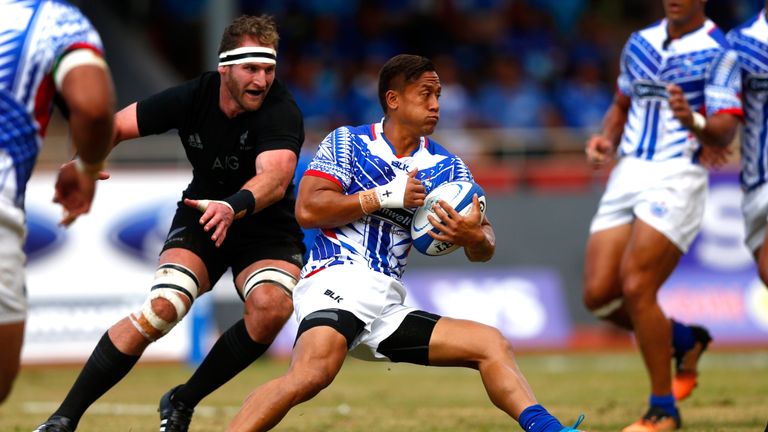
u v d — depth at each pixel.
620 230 27.22
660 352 26.02
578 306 53.38
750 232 26.44
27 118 16.19
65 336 48.19
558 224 54.12
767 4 26.16
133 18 72.06
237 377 42.62
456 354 18.89
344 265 19.30
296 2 72.75
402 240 19.67
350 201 18.95
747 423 27.09
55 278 48.56
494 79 69.56
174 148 50.66
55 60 16.20
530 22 72.81
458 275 53.16
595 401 33.19
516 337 52.66
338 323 18.61
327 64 69.62
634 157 27.05
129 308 48.69
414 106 19.44
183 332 48.00
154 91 69.56
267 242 22.27
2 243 16.08
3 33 16.06
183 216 22.12
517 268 53.59
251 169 22.05
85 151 16.41
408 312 19.36
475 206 18.98
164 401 22.64
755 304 52.00
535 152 59.16
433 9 72.81
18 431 26.97
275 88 22.17
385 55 70.69
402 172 19.66
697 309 51.75
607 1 76.25
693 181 26.50
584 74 70.38
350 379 42.69
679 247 26.28
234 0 70.38
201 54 72.12
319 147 19.88
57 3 16.47
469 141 61.00
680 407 30.75
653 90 26.88
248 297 21.70
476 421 28.48
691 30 26.66
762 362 47.50
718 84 25.89
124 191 49.66
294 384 18.05
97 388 21.03
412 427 27.20
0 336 16.23
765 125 25.89
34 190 49.09
